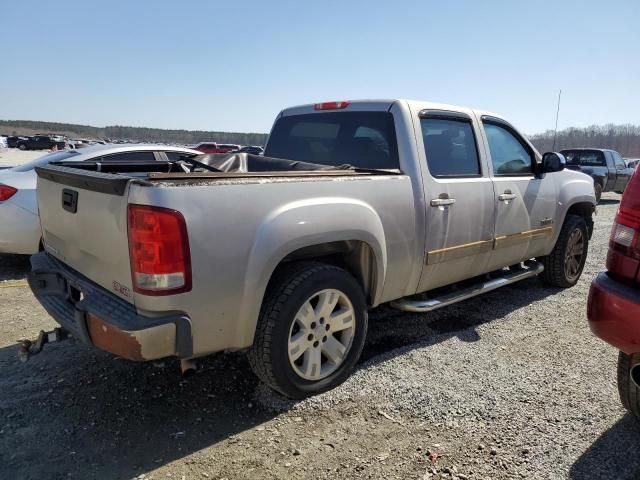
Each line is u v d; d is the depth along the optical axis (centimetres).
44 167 332
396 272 351
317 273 299
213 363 356
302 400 308
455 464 251
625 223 256
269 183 274
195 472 244
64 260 320
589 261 706
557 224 508
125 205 241
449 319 450
